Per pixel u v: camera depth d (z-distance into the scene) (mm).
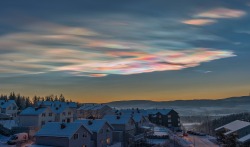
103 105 127062
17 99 149875
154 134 84062
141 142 69625
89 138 57312
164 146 69125
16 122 81562
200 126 151875
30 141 64812
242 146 60469
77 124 53688
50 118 88250
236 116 147125
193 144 75188
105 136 63719
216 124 137375
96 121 63562
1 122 76188
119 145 65250
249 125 71188
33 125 83000
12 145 59000
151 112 146125
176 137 88000
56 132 52594
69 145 50812
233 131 71375
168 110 145125
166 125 141625
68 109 101562
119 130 75312
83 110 126062
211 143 77188
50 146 51656
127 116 79438
